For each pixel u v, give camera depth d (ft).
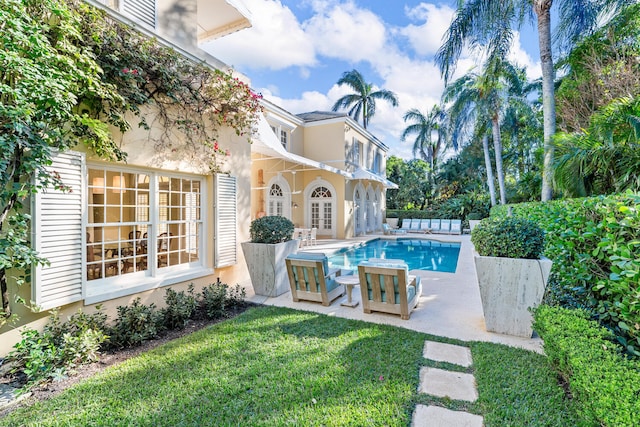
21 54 12.47
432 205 101.65
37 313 14.60
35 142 12.88
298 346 14.90
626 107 21.21
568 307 14.30
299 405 10.48
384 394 11.01
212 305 19.54
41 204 14.28
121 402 10.83
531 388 11.12
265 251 23.79
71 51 13.80
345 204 67.97
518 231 16.43
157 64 18.62
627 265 9.62
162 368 13.06
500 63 44.01
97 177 17.94
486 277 16.58
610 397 7.00
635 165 20.57
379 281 19.11
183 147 21.75
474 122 72.43
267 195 57.77
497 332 16.60
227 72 26.03
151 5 21.58
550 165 26.96
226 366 13.15
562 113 39.83
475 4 39.27
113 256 19.02
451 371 12.69
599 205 12.53
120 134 17.90
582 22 35.60
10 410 10.53
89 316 15.17
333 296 22.29
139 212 20.10
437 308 20.76
